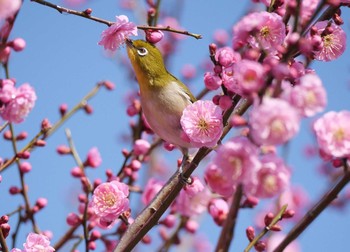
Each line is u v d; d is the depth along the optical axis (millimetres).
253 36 8484
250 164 7223
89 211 11367
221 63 8430
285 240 8922
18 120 9312
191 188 10359
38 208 11609
